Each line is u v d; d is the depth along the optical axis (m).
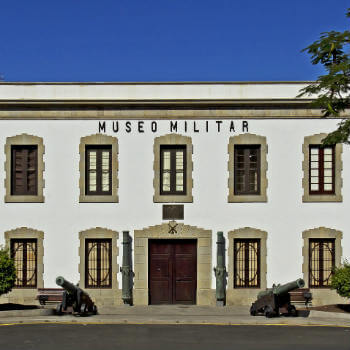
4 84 20.98
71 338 15.17
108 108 20.75
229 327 16.95
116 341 14.79
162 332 16.11
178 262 20.75
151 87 21.00
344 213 20.58
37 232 20.59
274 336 15.53
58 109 20.73
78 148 20.70
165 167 20.83
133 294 20.53
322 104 17.73
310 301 20.41
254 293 20.45
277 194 20.61
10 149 20.69
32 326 17.02
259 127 20.70
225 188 20.61
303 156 20.66
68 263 20.59
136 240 20.58
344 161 20.59
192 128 20.67
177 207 20.61
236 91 20.94
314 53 17.72
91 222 20.61
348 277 18.19
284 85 20.88
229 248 20.53
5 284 18.14
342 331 16.28
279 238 20.55
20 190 20.83
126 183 20.67
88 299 18.75
